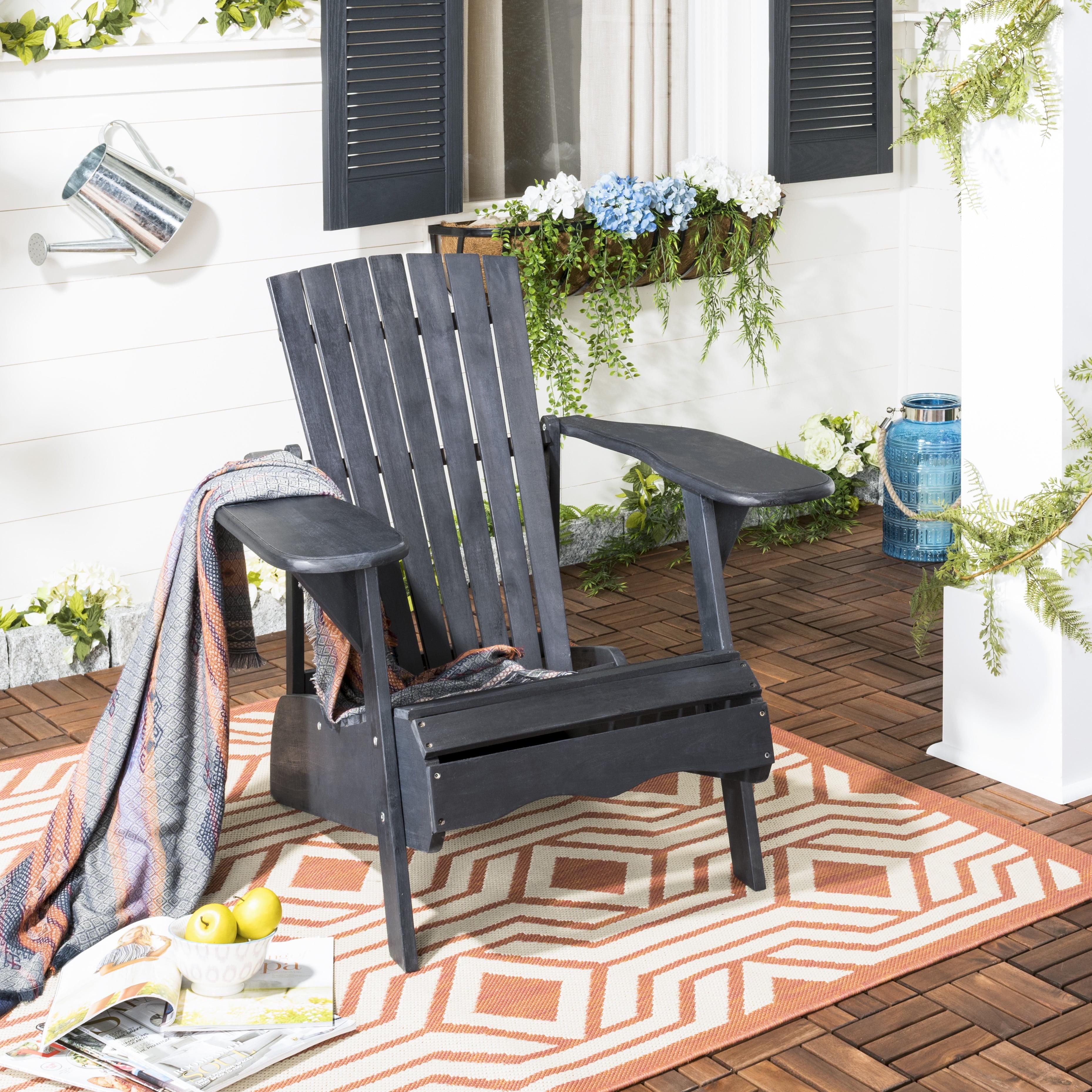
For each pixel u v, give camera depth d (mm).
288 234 3496
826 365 4406
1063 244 2375
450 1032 1916
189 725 2256
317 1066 1849
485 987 2023
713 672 2164
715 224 3873
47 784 2717
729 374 4207
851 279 4398
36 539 3303
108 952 2047
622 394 4023
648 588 3793
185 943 1937
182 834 2262
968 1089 1769
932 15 2508
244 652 2408
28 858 2268
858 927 2141
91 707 3109
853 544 4121
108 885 2234
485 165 3812
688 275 3992
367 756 2156
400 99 3436
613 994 1992
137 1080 1795
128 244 3176
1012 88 2348
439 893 2301
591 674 2100
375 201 3463
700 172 3881
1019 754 2590
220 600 2193
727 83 4027
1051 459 2461
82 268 3234
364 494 2430
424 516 2482
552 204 3627
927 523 3873
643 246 3789
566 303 3852
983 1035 1876
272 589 3516
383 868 2104
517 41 3777
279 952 2092
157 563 3473
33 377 3227
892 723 2904
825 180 4215
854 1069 1815
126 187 3123
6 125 3102
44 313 3213
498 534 2529
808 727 2898
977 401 2562
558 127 3885
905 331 4527
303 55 3432
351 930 2195
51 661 3256
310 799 2395
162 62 3252
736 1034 1885
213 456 3492
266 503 2139
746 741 2176
